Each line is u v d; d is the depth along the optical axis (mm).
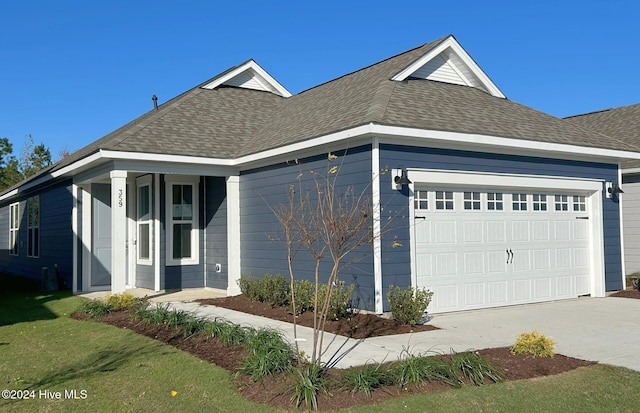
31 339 8758
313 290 10203
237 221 13500
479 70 13906
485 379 6324
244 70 17234
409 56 13414
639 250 16469
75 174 14688
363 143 10078
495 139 10992
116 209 11938
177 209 14695
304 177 11461
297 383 5781
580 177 13094
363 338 8398
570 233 13148
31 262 19906
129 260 15375
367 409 5430
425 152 10516
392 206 10023
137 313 9844
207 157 12734
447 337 8508
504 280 11797
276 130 13367
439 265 10836
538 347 7293
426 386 6051
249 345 7188
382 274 9820
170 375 6547
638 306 11891
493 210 11750
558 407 5570
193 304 12008
